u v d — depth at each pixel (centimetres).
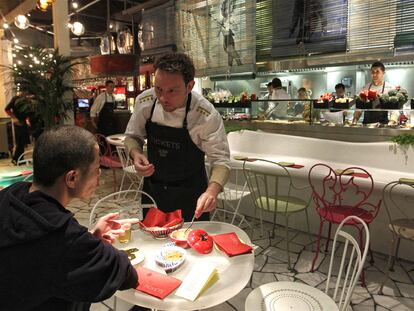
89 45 1319
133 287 109
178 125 188
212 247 159
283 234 374
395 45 477
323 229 364
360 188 296
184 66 162
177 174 197
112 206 466
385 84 434
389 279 285
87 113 886
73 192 104
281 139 412
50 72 562
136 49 952
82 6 961
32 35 1136
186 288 128
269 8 590
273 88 557
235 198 345
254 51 575
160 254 149
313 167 311
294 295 163
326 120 396
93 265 95
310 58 558
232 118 486
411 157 317
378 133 352
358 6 498
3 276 90
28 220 92
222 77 661
